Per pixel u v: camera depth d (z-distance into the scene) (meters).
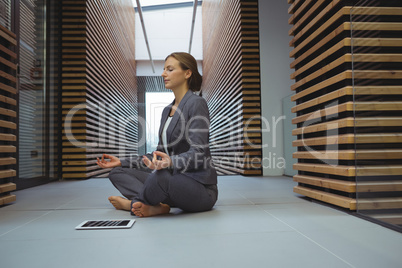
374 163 1.87
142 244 1.46
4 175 2.61
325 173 2.49
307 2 2.73
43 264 1.21
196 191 2.02
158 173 1.93
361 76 1.99
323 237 1.55
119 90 9.48
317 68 2.62
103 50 7.23
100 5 6.88
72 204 2.63
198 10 13.38
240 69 5.81
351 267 1.16
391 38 1.93
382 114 1.87
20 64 4.05
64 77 5.50
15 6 3.97
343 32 2.18
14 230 1.75
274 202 2.62
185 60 2.17
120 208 2.29
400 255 1.29
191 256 1.28
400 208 1.70
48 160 4.86
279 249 1.37
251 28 5.78
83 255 1.31
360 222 1.87
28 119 4.21
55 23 5.34
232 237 1.56
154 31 13.46
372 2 1.94
